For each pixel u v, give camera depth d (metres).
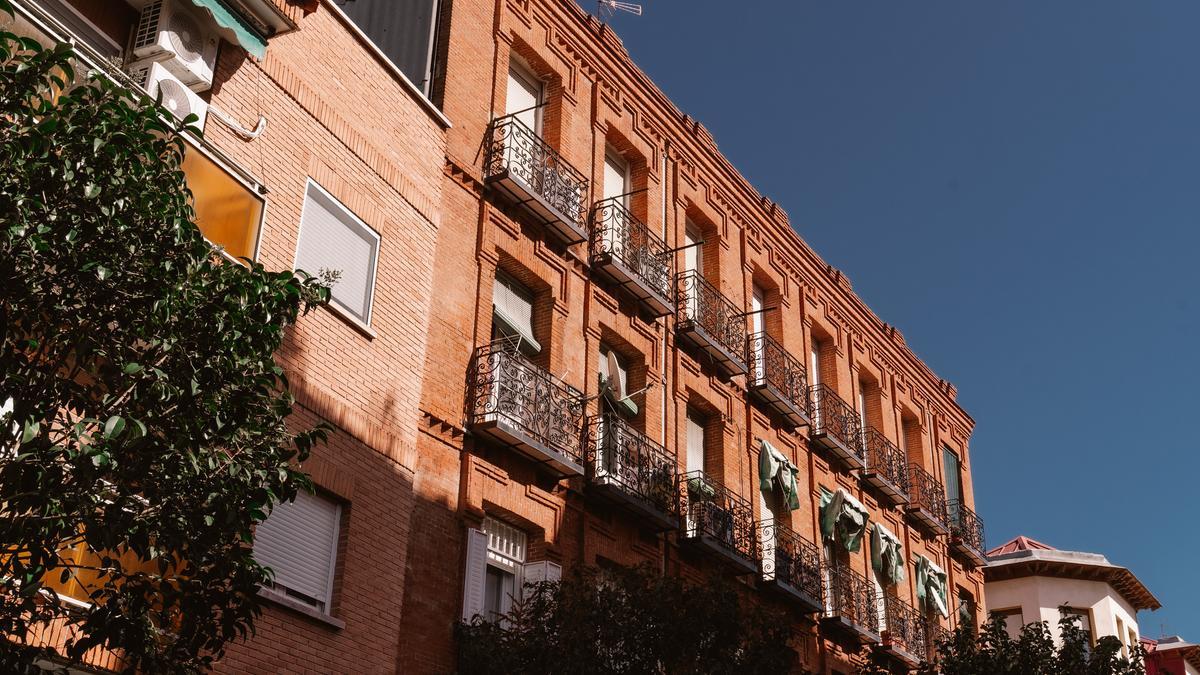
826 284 32.19
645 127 25.64
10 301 8.70
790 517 26.44
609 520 20.55
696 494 22.84
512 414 18.52
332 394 15.59
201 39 14.72
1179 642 52.22
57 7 13.60
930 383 37.34
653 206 25.02
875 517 30.66
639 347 22.86
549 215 20.75
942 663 25.00
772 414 27.16
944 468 36.91
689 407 24.73
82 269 8.48
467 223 19.45
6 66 8.72
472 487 17.78
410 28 19.66
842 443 28.94
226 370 9.24
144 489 8.93
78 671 11.56
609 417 20.77
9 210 8.24
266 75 15.82
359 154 17.23
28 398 8.92
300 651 14.15
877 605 29.08
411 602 16.25
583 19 24.06
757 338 27.58
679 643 16.34
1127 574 41.91
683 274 25.00
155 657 9.30
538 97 23.06
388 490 16.17
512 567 18.64
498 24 21.72
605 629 16.20
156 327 8.99
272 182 15.47
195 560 9.26
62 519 8.30
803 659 25.41
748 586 23.95
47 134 8.52
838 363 31.53
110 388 9.16
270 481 9.45
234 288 9.27
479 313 19.05
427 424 17.42
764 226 29.67
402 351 17.14
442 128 19.31
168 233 9.04
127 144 8.84
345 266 16.55
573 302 21.33
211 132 14.60
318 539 15.02
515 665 16.11
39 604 10.31
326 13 17.22
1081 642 24.94
